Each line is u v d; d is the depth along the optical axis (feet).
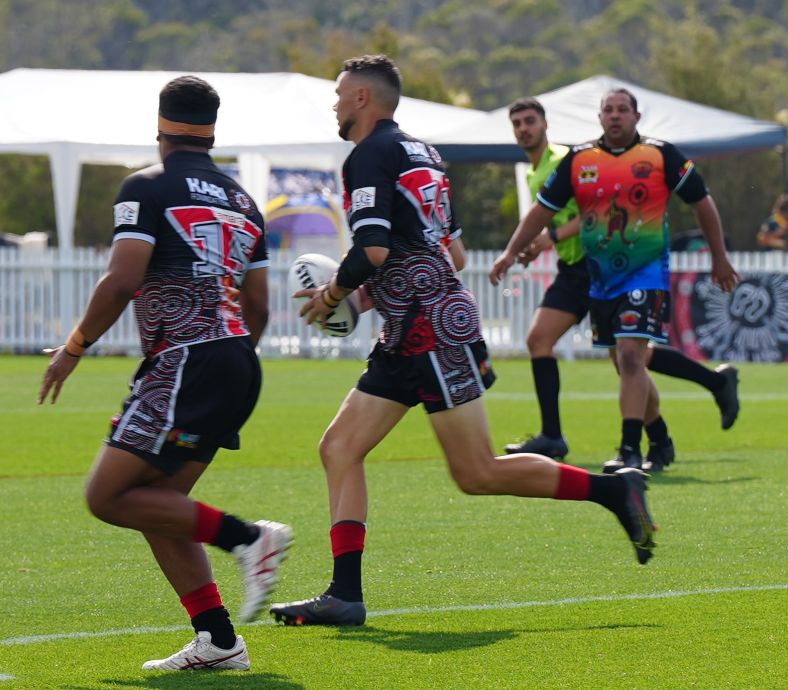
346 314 57.47
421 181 54.44
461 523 76.84
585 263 97.14
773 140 216.74
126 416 47.60
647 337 89.25
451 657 49.37
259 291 50.57
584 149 90.43
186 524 47.62
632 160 88.84
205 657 47.98
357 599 55.16
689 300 218.79
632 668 47.52
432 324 54.75
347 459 56.54
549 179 91.45
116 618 56.13
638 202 88.74
